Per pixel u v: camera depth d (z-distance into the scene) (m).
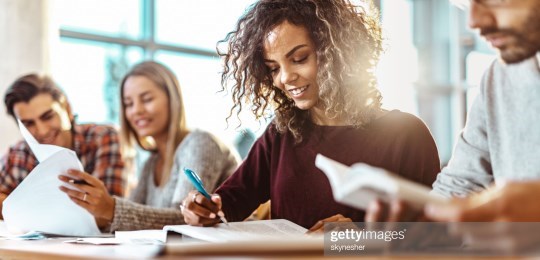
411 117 1.37
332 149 1.39
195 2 4.09
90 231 1.46
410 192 0.61
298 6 1.32
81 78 3.61
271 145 1.50
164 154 2.05
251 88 1.45
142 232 1.27
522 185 0.65
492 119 1.09
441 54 5.27
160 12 4.05
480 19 1.09
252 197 1.51
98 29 3.76
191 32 4.13
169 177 1.94
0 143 2.83
